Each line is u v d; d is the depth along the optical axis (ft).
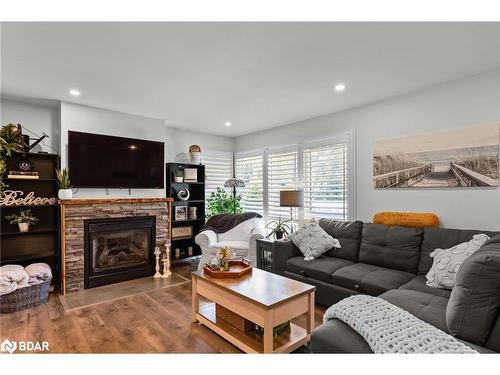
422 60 8.01
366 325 4.45
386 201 11.27
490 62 8.13
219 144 18.60
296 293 6.82
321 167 13.74
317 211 13.85
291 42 7.03
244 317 6.85
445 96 9.66
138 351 6.86
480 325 4.23
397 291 7.02
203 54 7.62
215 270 8.27
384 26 6.35
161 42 6.98
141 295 10.75
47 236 11.93
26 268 10.09
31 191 11.50
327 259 10.37
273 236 14.67
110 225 12.19
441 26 6.33
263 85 9.86
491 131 8.68
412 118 10.52
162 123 14.33
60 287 11.30
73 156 11.37
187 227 16.22
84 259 11.50
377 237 9.78
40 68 8.38
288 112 13.19
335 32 6.59
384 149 11.27
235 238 14.73
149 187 13.62
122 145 12.76
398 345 3.93
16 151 10.23
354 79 9.36
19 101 11.29
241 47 7.27
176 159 16.56
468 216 9.18
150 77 9.10
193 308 8.46
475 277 4.35
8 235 11.02
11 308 9.14
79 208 11.40
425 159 10.11
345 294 8.66
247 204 18.02
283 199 13.12
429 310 5.78
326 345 4.48
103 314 9.01
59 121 11.66
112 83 9.57
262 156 17.12
